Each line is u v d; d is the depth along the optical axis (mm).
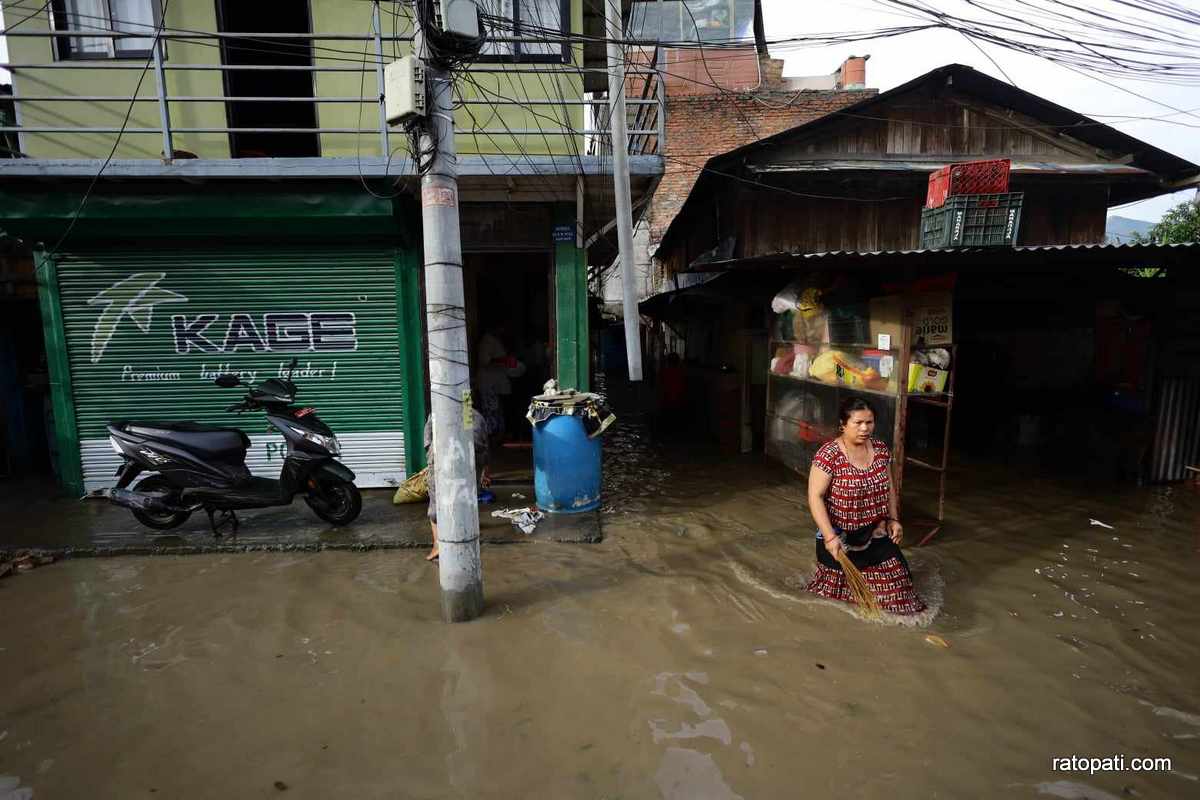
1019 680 3359
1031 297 7695
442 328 3768
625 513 6184
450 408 3818
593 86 10344
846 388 6121
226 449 5434
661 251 16578
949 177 5805
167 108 5738
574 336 7148
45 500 6602
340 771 2695
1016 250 5441
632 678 3357
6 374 7789
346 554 5129
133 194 5996
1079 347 9969
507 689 3262
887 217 9312
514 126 6883
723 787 2598
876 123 9359
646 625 3918
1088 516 6105
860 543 4180
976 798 2541
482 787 2605
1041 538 5523
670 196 15141
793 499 6637
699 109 15062
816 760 2752
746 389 8930
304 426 5406
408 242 6656
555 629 3869
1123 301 7586
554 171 6184
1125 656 3609
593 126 7926
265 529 5594
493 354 8859
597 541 5367
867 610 4059
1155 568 4867
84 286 6453
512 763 2736
